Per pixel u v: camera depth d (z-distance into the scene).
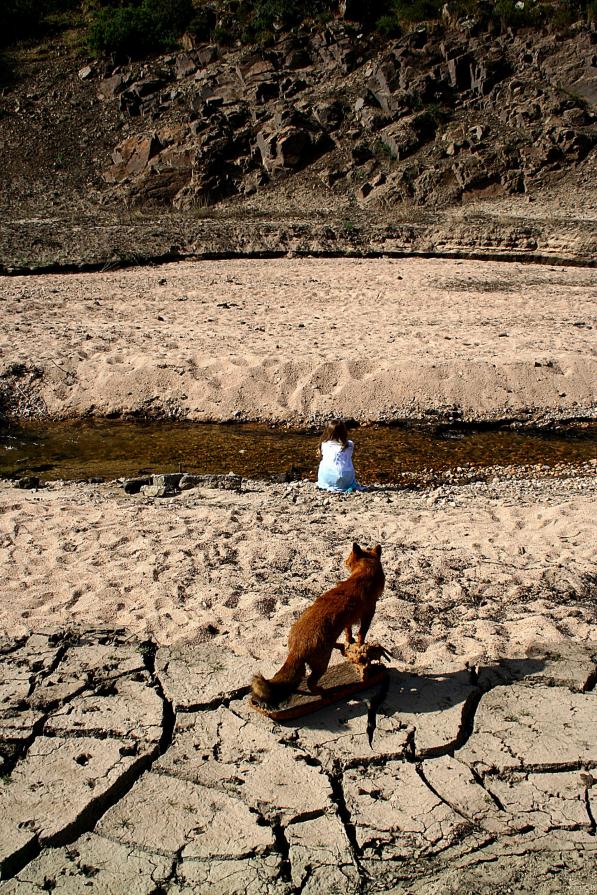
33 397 13.02
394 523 7.48
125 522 7.34
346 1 42.16
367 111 36.94
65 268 24.33
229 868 3.46
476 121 35.38
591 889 3.37
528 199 31.33
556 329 16.34
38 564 6.32
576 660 4.79
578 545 6.79
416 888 3.38
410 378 13.07
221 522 7.32
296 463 10.77
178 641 5.03
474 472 10.50
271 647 4.93
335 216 31.38
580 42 36.59
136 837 3.62
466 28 39.09
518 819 3.70
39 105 42.91
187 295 19.91
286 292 20.28
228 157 36.53
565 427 12.25
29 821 3.66
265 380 13.14
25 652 4.93
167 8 46.09
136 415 12.70
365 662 4.45
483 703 4.44
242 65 40.69
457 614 5.40
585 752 4.08
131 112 41.34
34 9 50.00
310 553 6.48
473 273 23.17
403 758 4.05
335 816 3.71
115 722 4.27
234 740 4.18
